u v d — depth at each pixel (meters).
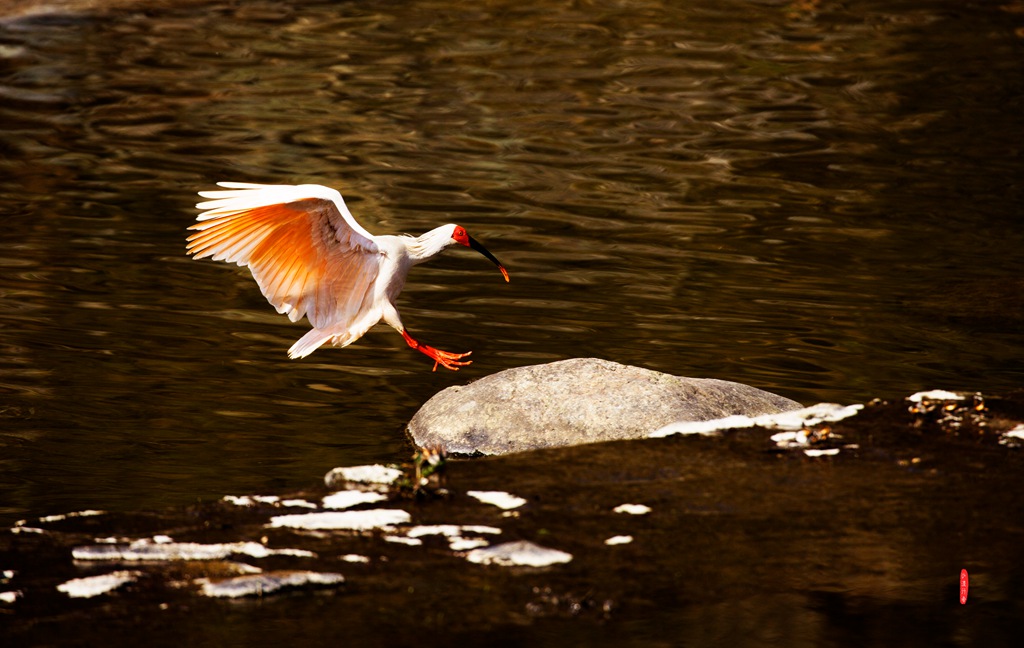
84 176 19.50
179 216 17.69
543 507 8.41
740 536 7.99
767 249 16.98
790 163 21.27
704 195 19.45
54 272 15.21
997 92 25.88
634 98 25.11
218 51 28.20
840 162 21.39
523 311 14.37
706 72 27.16
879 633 7.00
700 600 7.26
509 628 6.95
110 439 10.70
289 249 9.69
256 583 7.27
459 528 8.09
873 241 17.44
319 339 10.13
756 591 7.37
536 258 16.34
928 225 18.19
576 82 26.19
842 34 30.58
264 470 10.08
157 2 32.38
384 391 12.00
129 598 7.18
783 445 9.47
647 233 17.53
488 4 33.47
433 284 15.30
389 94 25.05
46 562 7.61
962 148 22.27
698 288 15.31
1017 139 22.86
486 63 27.64
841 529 8.07
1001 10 33.09
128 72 26.19
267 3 33.12
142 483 9.81
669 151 21.80
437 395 11.08
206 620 6.96
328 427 11.05
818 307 14.70
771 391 11.98
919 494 8.55
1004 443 9.43
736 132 23.06
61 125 22.36
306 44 29.03
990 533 8.01
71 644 6.70
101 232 16.88
